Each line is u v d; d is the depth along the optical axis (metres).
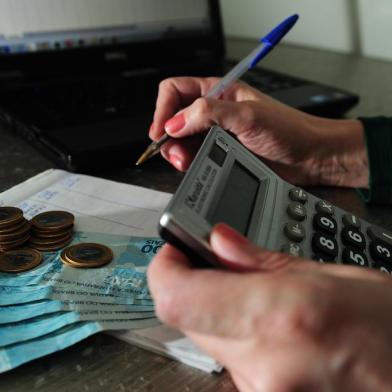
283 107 0.56
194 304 0.23
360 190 0.53
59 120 0.60
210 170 0.33
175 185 0.53
